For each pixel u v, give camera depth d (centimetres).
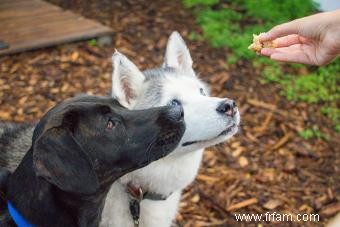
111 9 271
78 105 93
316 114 203
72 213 96
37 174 86
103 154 94
